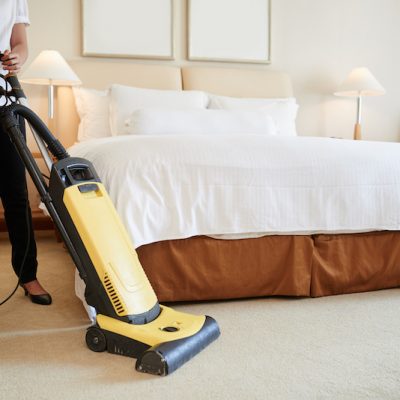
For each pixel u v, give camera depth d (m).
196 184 1.97
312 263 2.16
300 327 1.81
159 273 1.98
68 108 3.70
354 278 2.24
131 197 1.87
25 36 2.19
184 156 1.98
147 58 4.00
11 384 1.37
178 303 2.08
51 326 1.82
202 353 1.57
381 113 4.62
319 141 2.24
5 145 1.96
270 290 2.14
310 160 2.12
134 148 1.96
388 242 2.29
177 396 1.30
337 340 1.69
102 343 1.56
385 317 1.93
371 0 4.49
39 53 3.77
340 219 2.15
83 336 1.72
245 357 1.54
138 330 1.52
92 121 3.59
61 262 2.88
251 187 2.04
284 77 4.20
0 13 2.01
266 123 3.26
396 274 2.30
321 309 2.02
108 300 1.56
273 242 2.12
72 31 3.83
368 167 2.19
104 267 1.55
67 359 1.52
